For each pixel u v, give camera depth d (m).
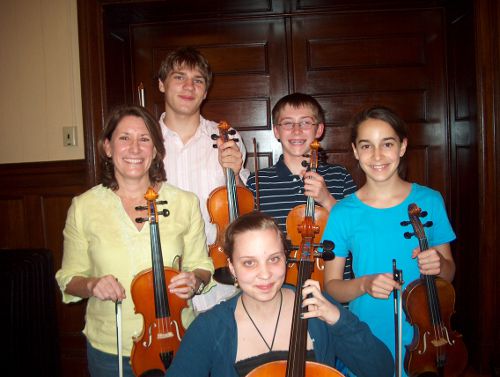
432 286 1.62
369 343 1.33
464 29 3.04
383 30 3.34
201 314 1.40
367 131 1.73
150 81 3.43
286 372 1.22
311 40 3.36
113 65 3.14
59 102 3.15
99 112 3.03
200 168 2.35
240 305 1.39
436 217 1.76
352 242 1.77
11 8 3.14
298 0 3.12
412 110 3.37
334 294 1.70
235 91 3.40
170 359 1.61
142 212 1.74
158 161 1.83
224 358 1.33
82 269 1.72
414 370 1.60
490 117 2.85
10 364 2.27
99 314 1.67
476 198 2.93
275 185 2.23
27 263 2.44
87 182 3.09
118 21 3.23
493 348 2.89
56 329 2.68
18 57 3.16
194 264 1.84
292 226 2.05
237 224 1.35
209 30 3.38
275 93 3.38
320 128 2.32
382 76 3.36
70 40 3.11
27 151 3.20
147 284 1.62
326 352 1.37
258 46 3.38
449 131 3.36
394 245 1.71
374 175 1.73
